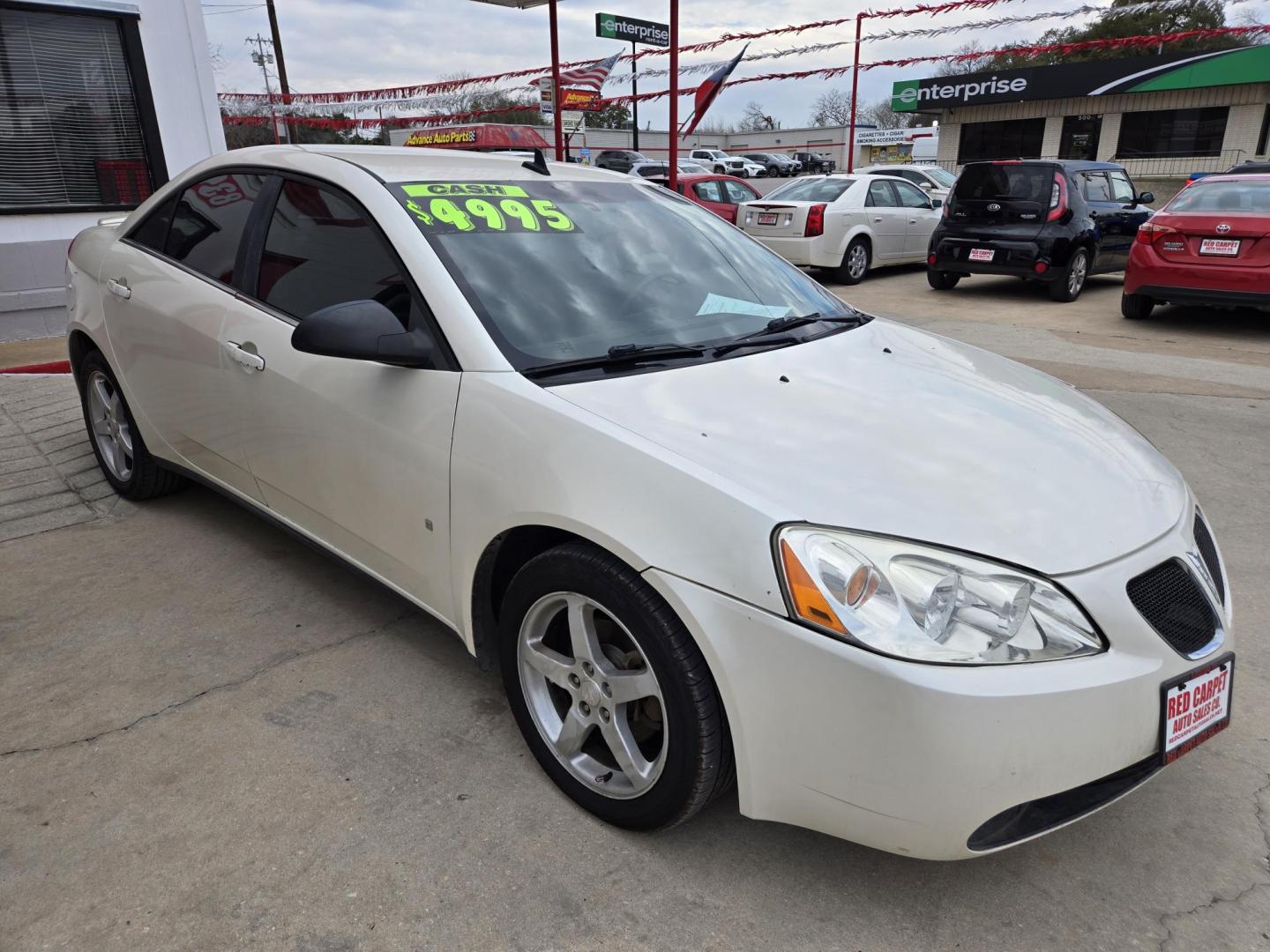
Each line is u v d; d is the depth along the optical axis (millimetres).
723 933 1924
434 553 2471
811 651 1746
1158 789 2400
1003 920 1974
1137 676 1805
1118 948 1907
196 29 7766
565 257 2748
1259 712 2703
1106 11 11102
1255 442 5277
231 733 2533
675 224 3193
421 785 2346
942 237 11086
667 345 2559
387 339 2332
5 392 5715
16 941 1856
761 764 1864
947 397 2453
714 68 12023
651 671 1984
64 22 7090
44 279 7328
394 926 1914
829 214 11539
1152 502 2119
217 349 3107
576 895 2008
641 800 2098
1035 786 1732
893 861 2137
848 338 2863
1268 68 27438
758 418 2186
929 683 1677
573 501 2039
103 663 2877
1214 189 8641
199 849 2111
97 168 7496
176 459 3648
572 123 12555
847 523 1820
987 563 1785
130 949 1844
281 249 2969
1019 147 34375
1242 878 2102
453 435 2326
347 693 2736
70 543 3748
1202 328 8820
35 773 2361
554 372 2316
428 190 2771
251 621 3148
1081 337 8406
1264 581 3537
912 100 35688
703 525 1869
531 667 2330
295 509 3037
